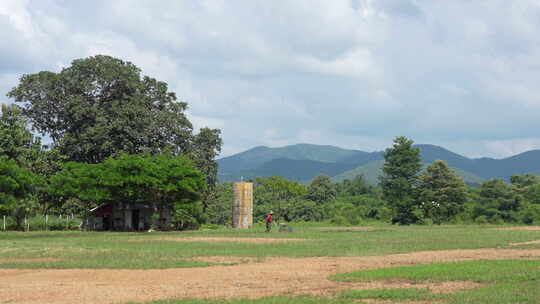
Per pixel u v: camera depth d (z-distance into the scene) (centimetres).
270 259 2605
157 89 8138
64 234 5434
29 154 7131
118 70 7600
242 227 7181
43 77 7519
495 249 3053
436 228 6706
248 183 7250
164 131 7806
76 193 6500
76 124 7594
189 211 8150
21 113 7550
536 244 3409
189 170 6606
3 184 5544
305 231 5725
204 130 8256
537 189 11488
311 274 2030
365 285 1755
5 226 6469
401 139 10962
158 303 1483
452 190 10631
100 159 7662
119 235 5153
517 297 1495
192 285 1802
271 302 1466
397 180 10706
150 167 6334
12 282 1914
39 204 7394
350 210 11675
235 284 1812
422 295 1548
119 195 6656
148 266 2323
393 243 3581
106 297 1591
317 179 13675
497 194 10788
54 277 2034
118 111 7300
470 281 1806
